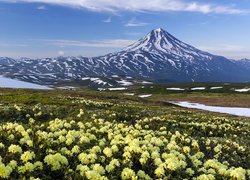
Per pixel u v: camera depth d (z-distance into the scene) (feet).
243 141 83.92
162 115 126.11
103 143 44.01
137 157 40.32
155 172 36.29
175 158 40.04
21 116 87.04
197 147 51.52
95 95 256.52
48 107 108.17
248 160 56.85
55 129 50.03
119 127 58.49
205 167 42.27
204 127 89.04
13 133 43.86
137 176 33.86
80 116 84.53
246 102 383.24
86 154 37.14
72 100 155.74
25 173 31.19
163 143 50.11
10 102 142.41
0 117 85.15
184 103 390.83
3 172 29.25
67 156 38.17
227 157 54.95
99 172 33.47
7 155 34.47
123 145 44.09
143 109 149.48
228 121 119.65
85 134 47.26
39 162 32.86
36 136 42.29
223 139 77.77
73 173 33.47
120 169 37.06
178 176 37.19
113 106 144.05
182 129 85.87
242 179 37.83
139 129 62.03
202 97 451.12
